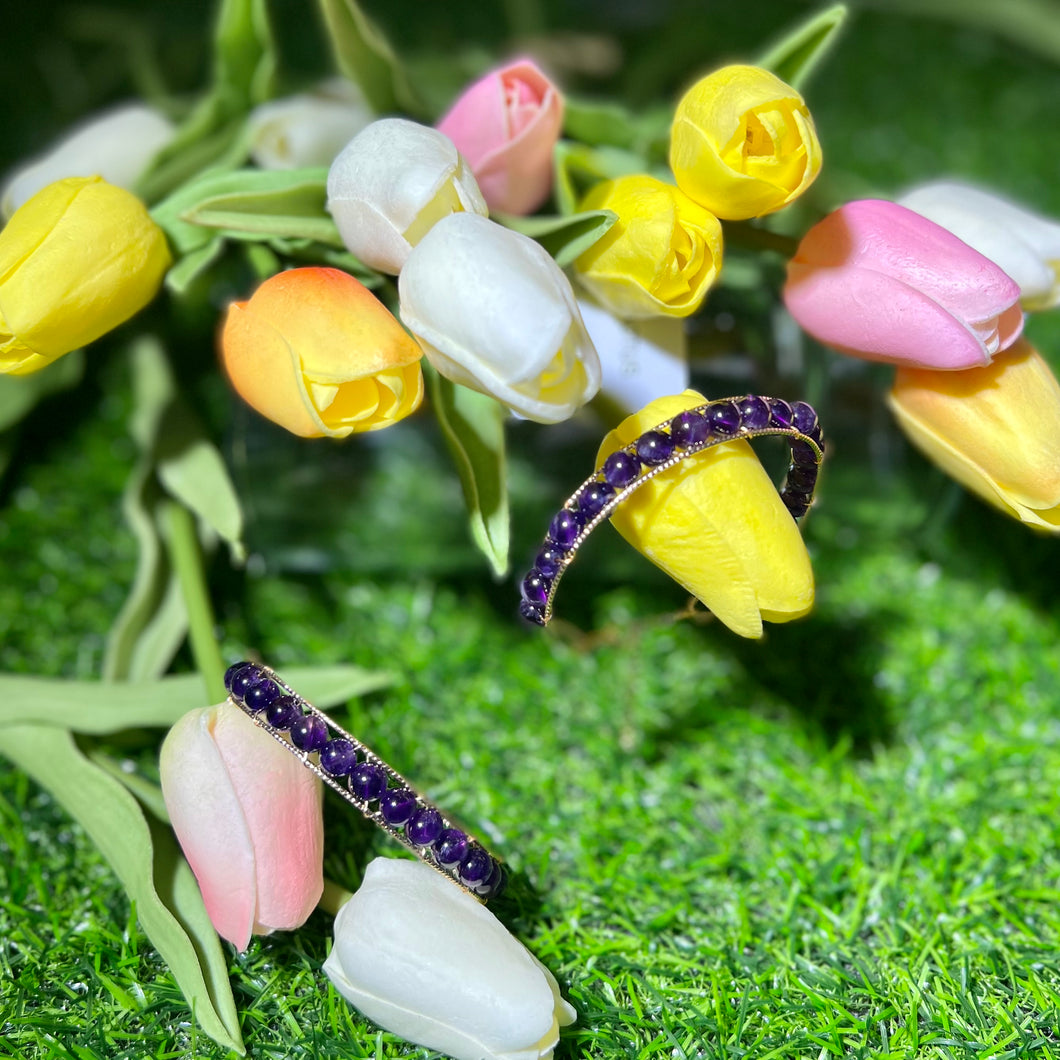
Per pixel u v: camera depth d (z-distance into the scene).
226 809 0.49
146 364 0.61
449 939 0.48
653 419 0.50
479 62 0.70
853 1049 0.52
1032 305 0.53
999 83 0.94
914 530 0.65
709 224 0.51
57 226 0.51
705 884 0.57
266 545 0.64
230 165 0.58
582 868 0.57
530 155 0.54
